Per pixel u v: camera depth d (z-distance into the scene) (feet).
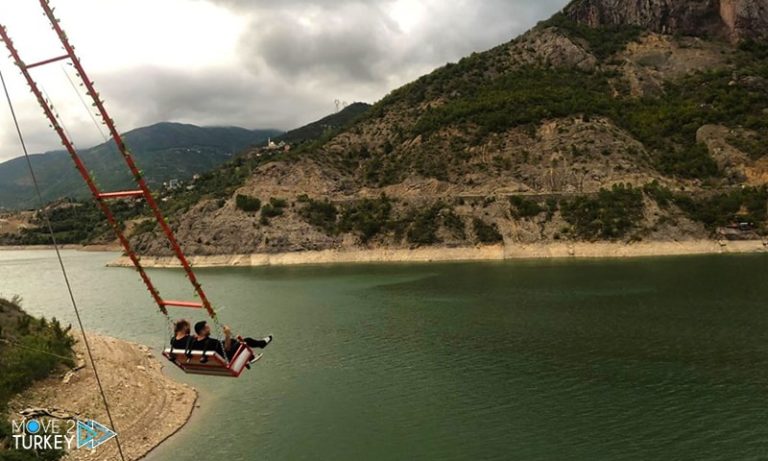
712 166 467.11
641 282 272.10
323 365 158.81
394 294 274.36
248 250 477.77
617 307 217.56
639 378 136.46
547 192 466.70
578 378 138.00
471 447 103.45
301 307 250.98
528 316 209.26
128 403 123.85
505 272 334.65
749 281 261.85
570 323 195.31
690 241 392.88
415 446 104.94
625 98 593.42
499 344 172.45
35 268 513.86
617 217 411.34
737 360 147.84
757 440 101.65
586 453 99.35
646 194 427.74
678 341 167.32
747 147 467.52
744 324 184.14
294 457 102.63
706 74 603.67
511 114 546.26
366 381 143.23
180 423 120.16
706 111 521.24
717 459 95.50
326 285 318.24
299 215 495.00
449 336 185.16
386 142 605.73
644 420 111.96
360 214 485.97
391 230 466.29
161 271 451.53
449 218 451.53
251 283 343.67
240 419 121.49
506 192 469.98
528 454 99.91
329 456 102.47
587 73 652.89
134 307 272.10
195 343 44.50
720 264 324.19
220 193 576.61
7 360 121.49
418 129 581.12
